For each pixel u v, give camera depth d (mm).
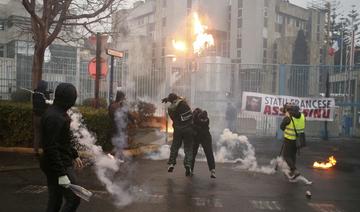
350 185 10133
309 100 19812
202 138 10312
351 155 15852
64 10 13859
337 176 11422
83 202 7562
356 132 22766
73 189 4785
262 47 58844
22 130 12398
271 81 21781
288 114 10539
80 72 23156
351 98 22141
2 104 12547
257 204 7902
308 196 8570
